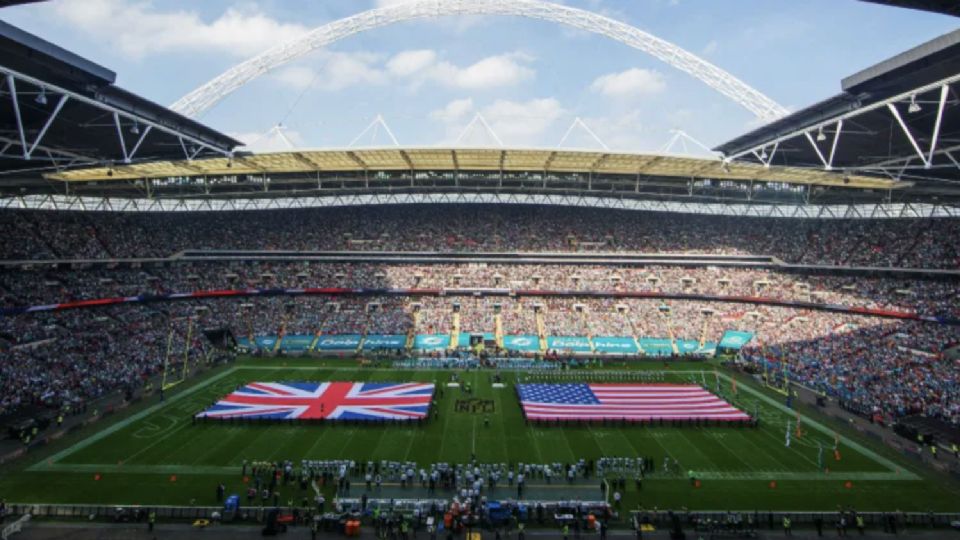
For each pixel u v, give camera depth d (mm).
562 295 97938
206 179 88438
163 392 60938
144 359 71625
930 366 65062
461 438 47844
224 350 82688
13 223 83875
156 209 106312
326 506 35625
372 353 83375
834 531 33531
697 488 38875
